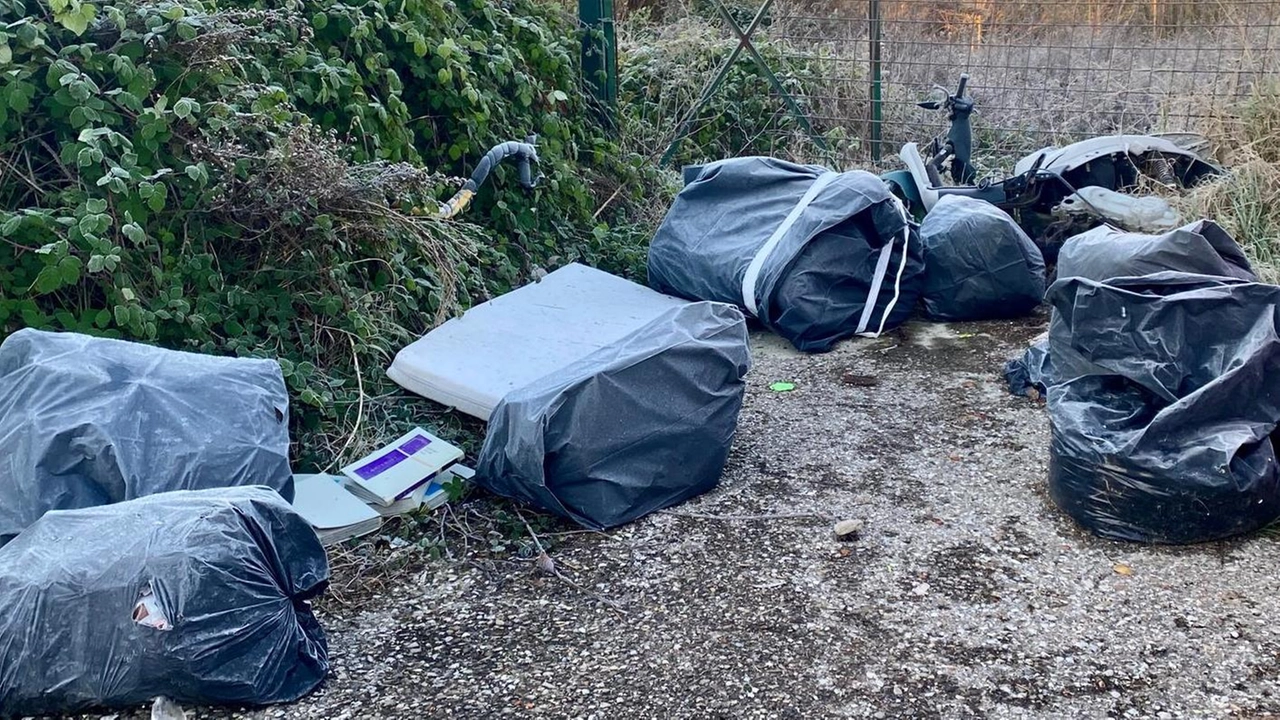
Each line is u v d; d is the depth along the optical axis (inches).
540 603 112.7
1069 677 96.3
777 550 120.0
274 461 111.8
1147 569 112.0
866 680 97.3
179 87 140.6
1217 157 233.1
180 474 105.6
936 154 229.3
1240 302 115.6
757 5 337.4
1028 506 126.5
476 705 96.7
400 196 159.8
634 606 111.0
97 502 102.4
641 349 128.3
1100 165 217.6
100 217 123.0
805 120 280.5
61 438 102.0
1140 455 112.8
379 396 150.9
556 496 123.6
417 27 186.2
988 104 297.7
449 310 168.9
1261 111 232.2
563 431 122.2
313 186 145.7
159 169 138.6
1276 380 113.6
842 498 130.8
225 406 113.3
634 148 266.7
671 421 127.1
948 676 97.3
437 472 132.1
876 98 287.1
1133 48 287.6
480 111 197.3
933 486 132.7
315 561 101.3
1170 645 100.0
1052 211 208.1
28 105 128.5
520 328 165.3
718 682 98.2
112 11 131.2
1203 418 113.3
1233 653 98.3
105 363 111.9
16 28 131.3
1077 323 121.9
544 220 210.5
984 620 105.3
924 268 189.9
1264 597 106.2
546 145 210.7
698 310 137.0
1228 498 111.2
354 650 105.8
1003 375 165.3
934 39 329.4
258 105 143.8
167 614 88.7
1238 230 203.0
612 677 99.8
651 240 207.6
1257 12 289.9
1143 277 124.3
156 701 92.7
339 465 137.6
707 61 297.4
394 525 128.3
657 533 124.9
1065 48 305.0
